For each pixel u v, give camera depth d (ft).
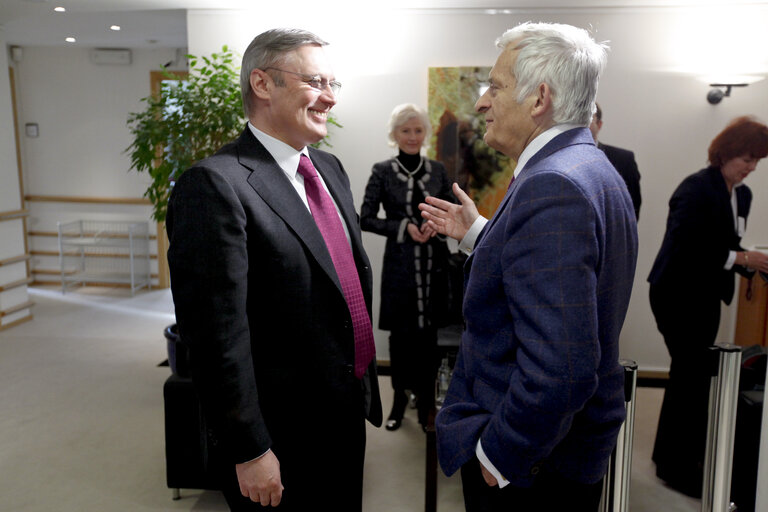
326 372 4.42
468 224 5.15
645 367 12.97
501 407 3.51
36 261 21.86
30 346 15.05
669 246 8.67
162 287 21.39
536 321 3.23
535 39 3.68
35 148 21.04
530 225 3.30
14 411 11.13
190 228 3.91
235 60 12.96
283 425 4.38
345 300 4.47
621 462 5.31
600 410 3.80
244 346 3.97
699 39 12.04
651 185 12.51
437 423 4.01
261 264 4.18
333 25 12.78
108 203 21.07
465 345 3.99
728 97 12.12
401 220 9.75
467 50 12.61
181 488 8.15
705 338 8.54
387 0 11.82
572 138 3.66
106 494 8.35
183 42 18.53
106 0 12.30
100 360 14.06
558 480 3.84
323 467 4.60
